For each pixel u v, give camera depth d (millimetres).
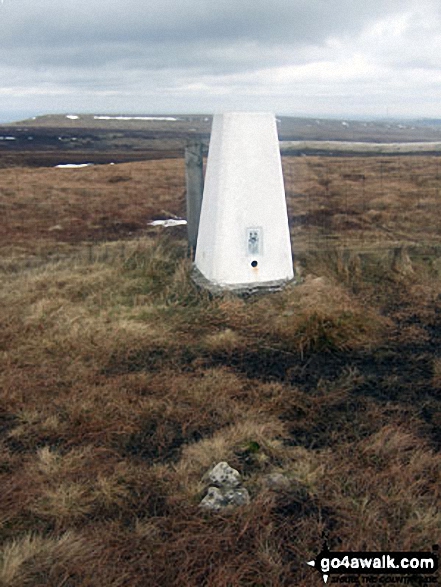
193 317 5477
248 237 5945
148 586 2207
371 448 3213
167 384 4125
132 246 8398
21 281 6805
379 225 11031
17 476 2924
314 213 12891
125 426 3510
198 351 4844
